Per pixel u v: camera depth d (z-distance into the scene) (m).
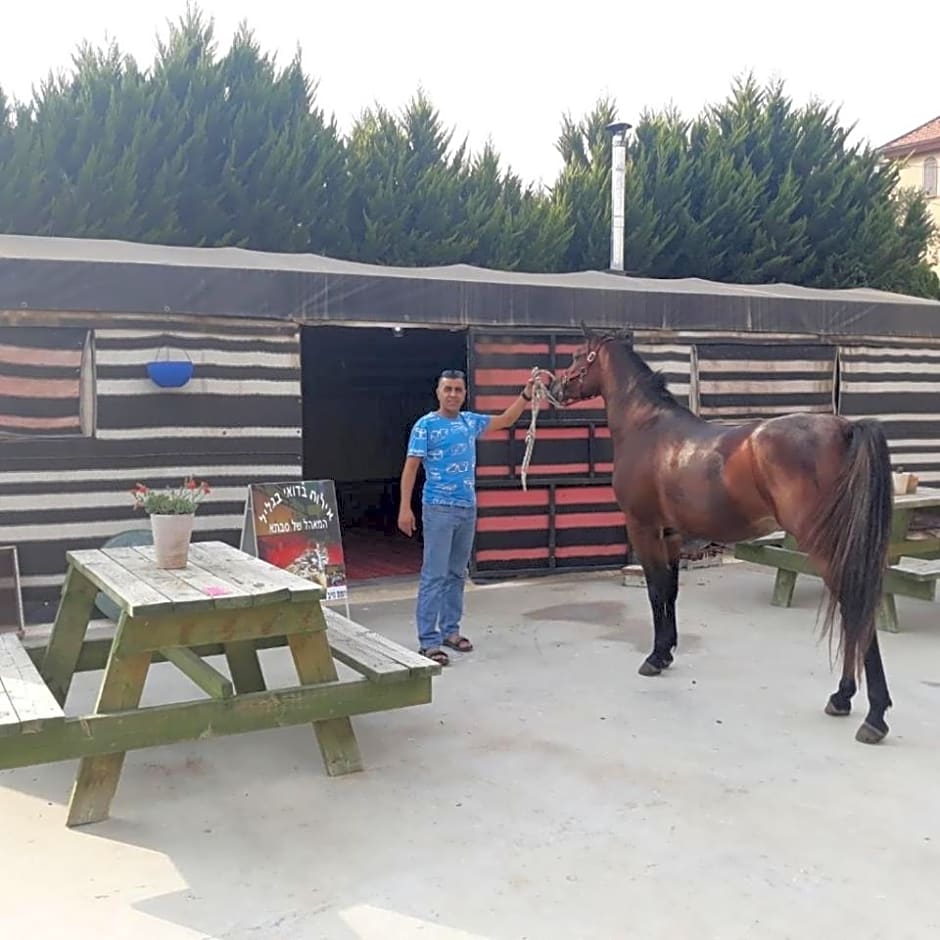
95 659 4.05
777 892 2.56
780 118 13.93
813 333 7.58
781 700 4.16
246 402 5.80
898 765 3.43
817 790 3.22
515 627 5.52
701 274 13.52
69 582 3.87
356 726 3.86
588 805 3.11
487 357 6.61
